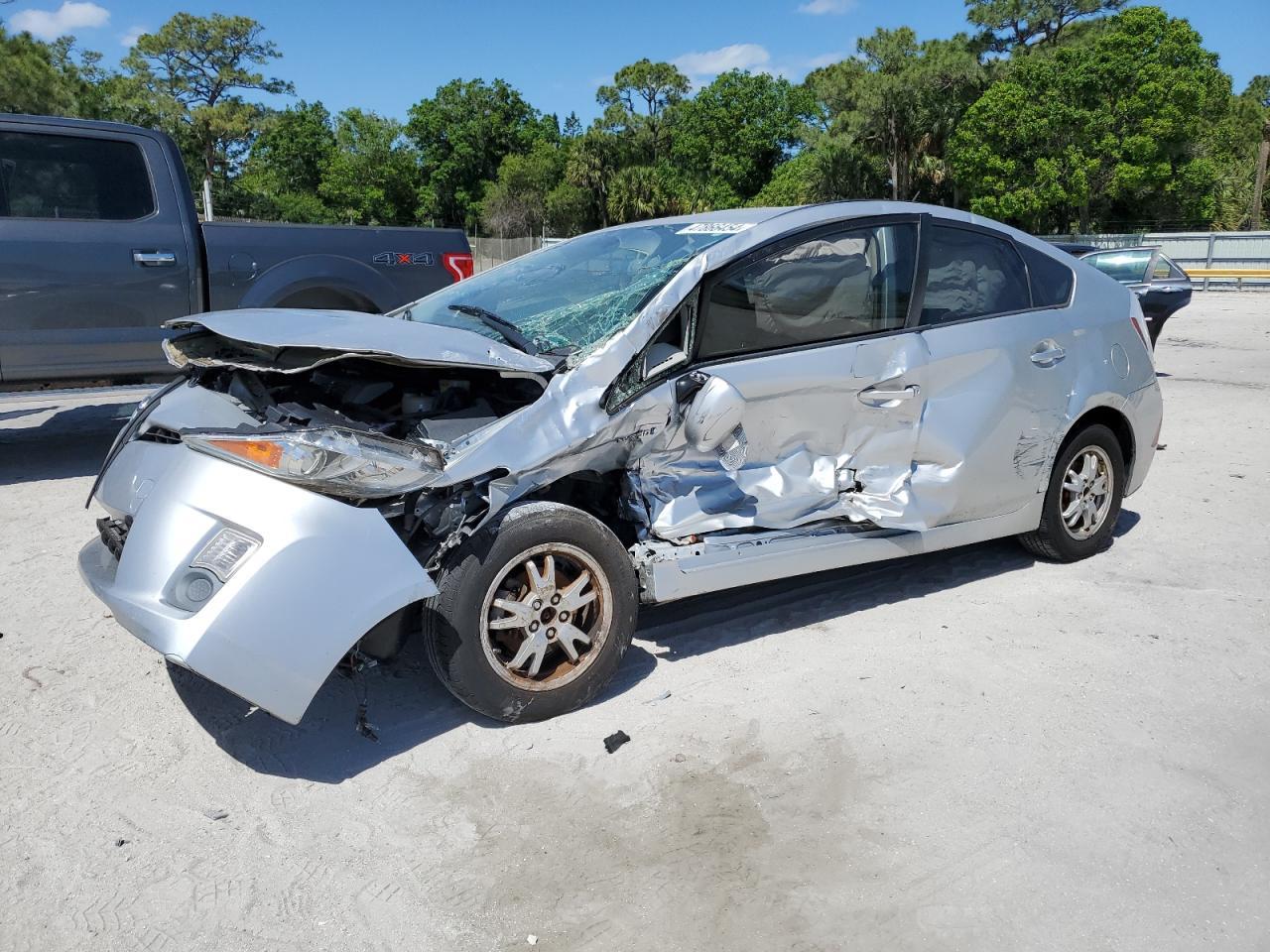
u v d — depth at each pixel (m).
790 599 4.62
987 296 4.52
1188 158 40.84
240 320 3.62
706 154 78.00
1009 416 4.44
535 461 3.30
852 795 3.07
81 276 6.22
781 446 3.88
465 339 3.50
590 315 3.76
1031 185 41.34
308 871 2.71
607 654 3.50
